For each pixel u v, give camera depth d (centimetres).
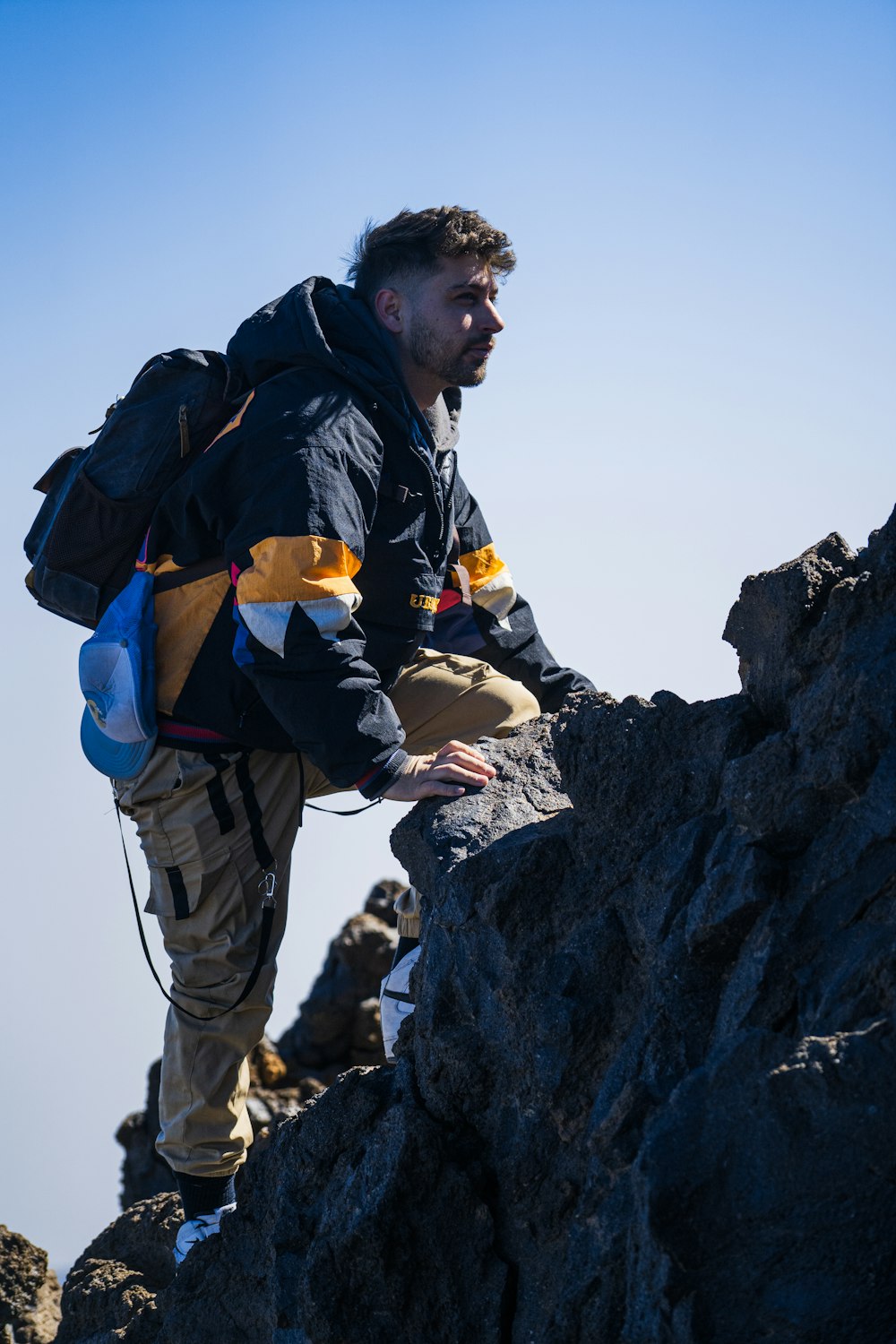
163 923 399
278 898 405
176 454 383
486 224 406
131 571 398
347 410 378
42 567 400
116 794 409
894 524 289
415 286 405
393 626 398
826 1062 240
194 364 382
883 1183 236
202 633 383
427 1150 309
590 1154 290
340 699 356
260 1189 363
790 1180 241
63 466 414
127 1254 463
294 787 405
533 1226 302
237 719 383
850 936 267
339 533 362
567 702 396
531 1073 307
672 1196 247
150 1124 902
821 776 276
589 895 316
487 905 320
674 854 301
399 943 401
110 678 382
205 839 390
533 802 358
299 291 396
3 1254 562
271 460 366
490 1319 297
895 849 266
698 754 314
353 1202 314
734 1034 261
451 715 421
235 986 395
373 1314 301
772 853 285
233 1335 355
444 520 418
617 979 306
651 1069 283
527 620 475
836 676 280
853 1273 238
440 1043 322
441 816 354
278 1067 1009
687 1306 245
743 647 321
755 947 277
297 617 356
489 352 413
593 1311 272
